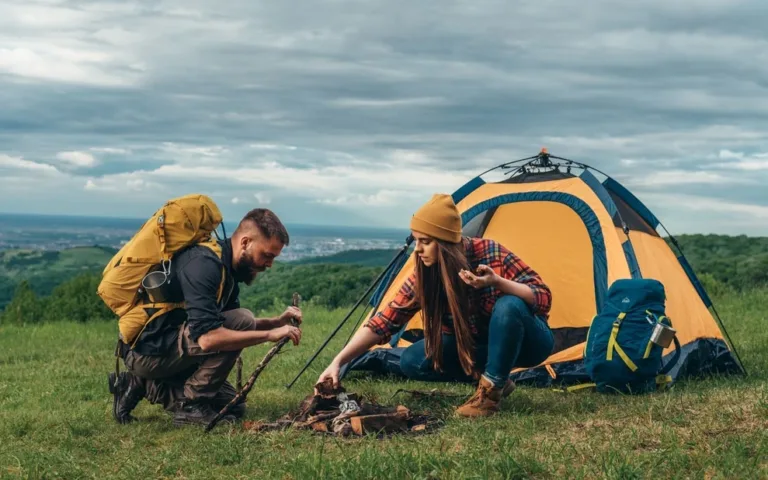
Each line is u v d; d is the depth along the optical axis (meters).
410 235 6.64
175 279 4.66
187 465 4.02
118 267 4.70
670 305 6.38
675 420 4.25
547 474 3.54
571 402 5.20
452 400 5.29
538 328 4.82
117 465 4.13
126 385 5.06
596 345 5.65
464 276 4.59
